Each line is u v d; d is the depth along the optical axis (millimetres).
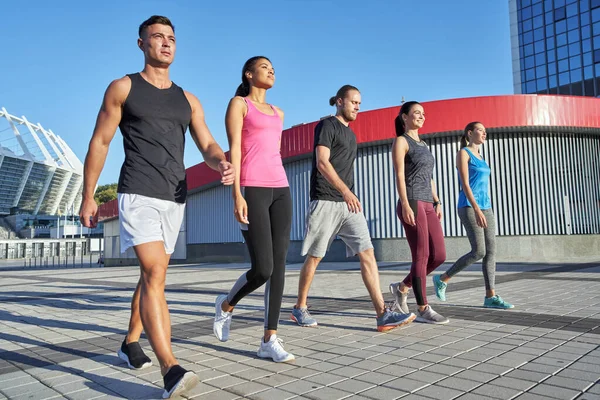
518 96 14203
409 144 4008
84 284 9859
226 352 3201
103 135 2439
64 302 6590
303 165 17375
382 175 15633
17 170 92500
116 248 30844
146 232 2361
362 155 16000
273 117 3205
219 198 22281
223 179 2365
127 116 2479
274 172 3111
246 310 5129
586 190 15516
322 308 5062
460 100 14289
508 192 14875
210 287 8133
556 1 37094
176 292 7426
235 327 4109
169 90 2615
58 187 103312
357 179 16000
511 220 14773
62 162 104500
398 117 4270
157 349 2275
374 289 3736
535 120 14172
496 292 5934
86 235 82562
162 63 2570
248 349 3268
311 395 2246
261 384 2449
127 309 5688
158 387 2492
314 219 3893
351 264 14430
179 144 2609
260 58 3252
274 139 3174
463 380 2396
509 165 14945
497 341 3238
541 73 37781
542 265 10852
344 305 5250
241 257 20812
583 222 15312
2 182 90750
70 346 3641
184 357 3090
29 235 87625
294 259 17359
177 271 13750
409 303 5184
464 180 4508
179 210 2574
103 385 2568
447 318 4102
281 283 3055
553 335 3375
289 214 3141
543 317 4082
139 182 2424
